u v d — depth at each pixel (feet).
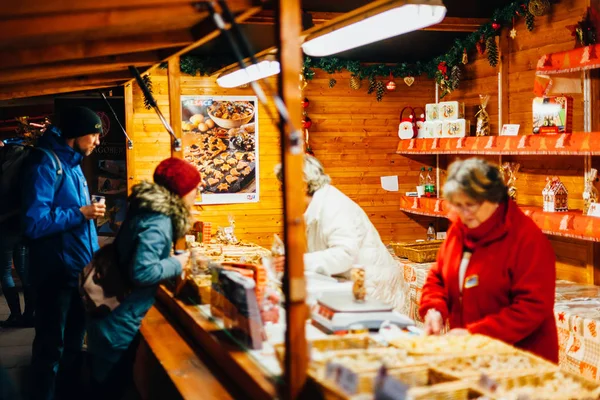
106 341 11.41
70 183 14.53
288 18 6.64
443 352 7.59
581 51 15.80
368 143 26.03
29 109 34.99
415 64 25.86
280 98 6.75
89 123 14.61
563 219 16.53
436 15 9.35
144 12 7.39
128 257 11.35
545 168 19.86
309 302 10.03
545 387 6.64
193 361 10.14
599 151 15.57
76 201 14.61
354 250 12.30
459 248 9.53
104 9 6.94
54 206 14.30
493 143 19.53
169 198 11.31
